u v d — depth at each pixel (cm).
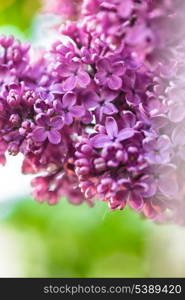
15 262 73
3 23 59
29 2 57
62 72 42
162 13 39
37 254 71
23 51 44
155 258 65
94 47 42
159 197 41
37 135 41
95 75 42
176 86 41
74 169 43
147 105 41
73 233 66
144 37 39
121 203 41
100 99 42
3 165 44
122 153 40
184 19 39
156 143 40
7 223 65
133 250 66
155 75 42
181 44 40
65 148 42
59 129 42
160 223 46
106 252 67
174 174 40
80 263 69
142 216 46
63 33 43
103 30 40
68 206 65
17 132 42
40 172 46
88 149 40
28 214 64
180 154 40
